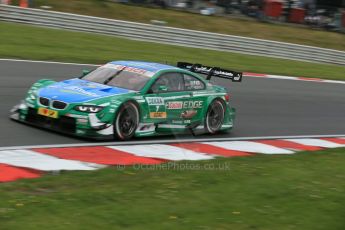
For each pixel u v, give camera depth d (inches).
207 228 725.3
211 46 3398.1
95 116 1172.5
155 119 1295.5
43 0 3659.0
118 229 684.7
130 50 2881.4
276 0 4298.7
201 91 1423.5
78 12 3634.4
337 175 1102.4
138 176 951.6
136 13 3816.4
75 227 671.1
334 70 3535.9
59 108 1192.8
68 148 1112.8
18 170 916.0
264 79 2709.2
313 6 4384.8
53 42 2765.7
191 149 1256.2
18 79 1870.1
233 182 956.0
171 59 2787.9
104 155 1093.1
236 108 1936.5
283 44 3607.3
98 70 1357.0
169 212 766.5
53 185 850.1
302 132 1724.9
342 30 4446.4
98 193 814.5
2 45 2480.3
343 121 2052.2
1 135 1150.3
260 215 800.9
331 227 791.1
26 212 704.4
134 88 1267.2
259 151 1332.4
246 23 4121.6
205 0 4099.4
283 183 979.9
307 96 2453.2
